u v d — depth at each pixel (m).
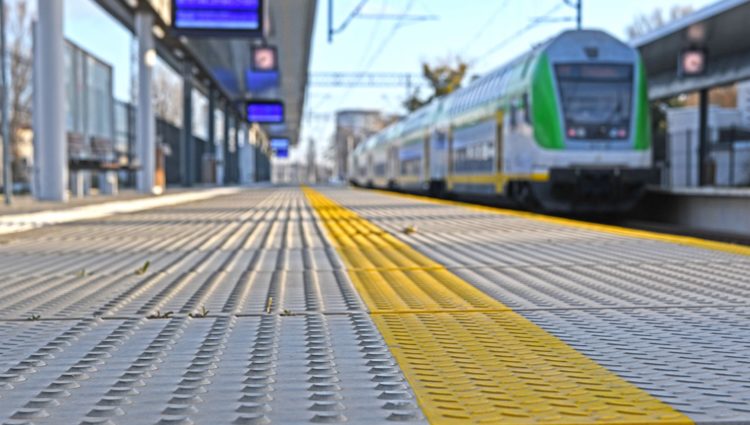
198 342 3.56
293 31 37.94
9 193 17.23
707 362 3.16
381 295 4.94
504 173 19.89
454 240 8.80
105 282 5.55
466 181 24.22
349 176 68.31
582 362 3.16
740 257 6.92
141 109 28.34
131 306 4.55
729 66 27.25
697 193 16.45
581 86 17.47
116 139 29.98
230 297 4.87
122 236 9.61
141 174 28.41
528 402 2.59
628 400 2.61
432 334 3.73
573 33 18.09
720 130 35.19
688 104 74.31
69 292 5.09
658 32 24.06
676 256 7.03
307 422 2.39
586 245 8.09
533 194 17.78
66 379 2.92
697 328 3.86
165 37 32.78
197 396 2.68
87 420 2.41
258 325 3.97
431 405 2.55
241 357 3.26
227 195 29.02
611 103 17.50
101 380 2.90
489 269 6.22
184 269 6.32
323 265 6.58
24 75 41.91
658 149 36.12
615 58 17.81
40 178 18.86
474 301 4.70
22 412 2.49
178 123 88.62
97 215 14.45
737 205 14.92
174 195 26.00
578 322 4.02
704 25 22.34
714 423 2.35
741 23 22.05
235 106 61.75
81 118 22.61
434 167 29.48
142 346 3.48
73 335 3.73
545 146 17.30
